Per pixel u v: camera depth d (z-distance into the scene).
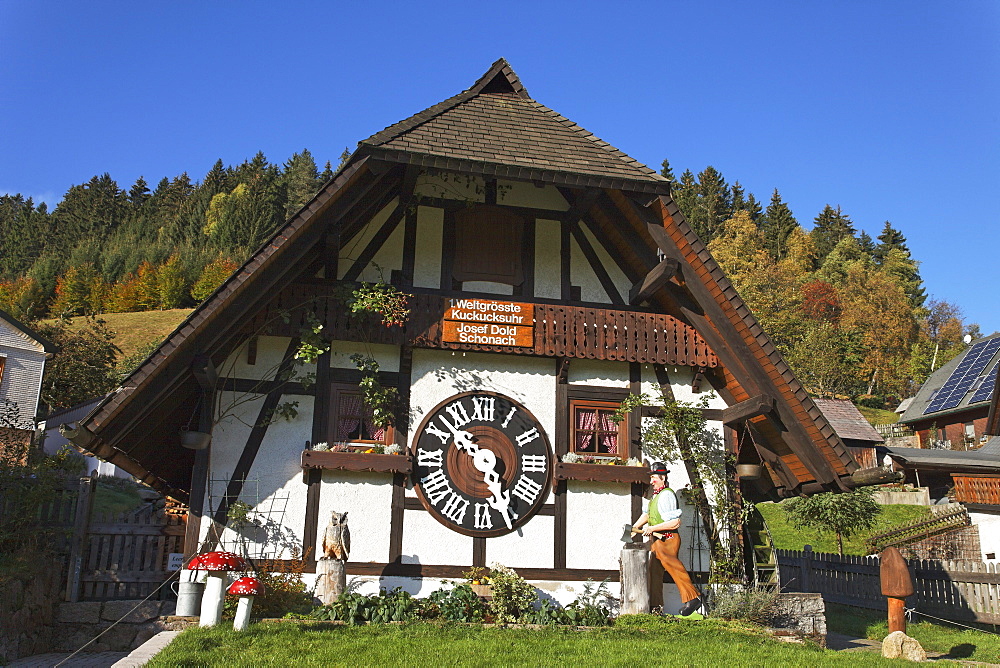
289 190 123.88
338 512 11.85
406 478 12.22
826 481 12.66
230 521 11.54
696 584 12.69
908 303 89.94
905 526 28.84
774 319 77.88
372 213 13.06
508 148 12.62
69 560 11.33
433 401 12.61
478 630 10.32
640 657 9.12
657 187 12.38
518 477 12.59
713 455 13.27
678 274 12.78
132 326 77.88
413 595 11.86
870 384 78.94
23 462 12.35
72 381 39.12
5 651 9.45
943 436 49.56
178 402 11.97
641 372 13.42
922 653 11.08
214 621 9.86
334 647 8.91
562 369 13.03
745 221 107.00
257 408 12.01
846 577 19.86
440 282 13.10
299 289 12.28
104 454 10.89
